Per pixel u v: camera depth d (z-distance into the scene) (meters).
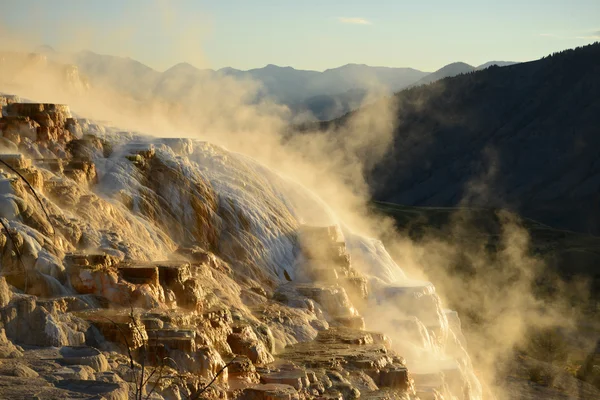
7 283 24.03
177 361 23.23
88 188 33.94
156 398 18.42
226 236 37.91
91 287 26.00
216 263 35.22
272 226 40.03
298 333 32.94
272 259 38.94
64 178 32.22
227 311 29.52
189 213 36.97
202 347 23.94
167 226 36.00
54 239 27.23
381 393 28.20
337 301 37.09
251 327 29.56
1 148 32.38
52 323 21.50
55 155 34.59
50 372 18.45
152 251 32.66
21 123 33.62
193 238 36.69
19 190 27.59
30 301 21.66
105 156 36.97
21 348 20.55
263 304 34.59
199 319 26.58
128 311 25.33
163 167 37.34
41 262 25.73
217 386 22.58
